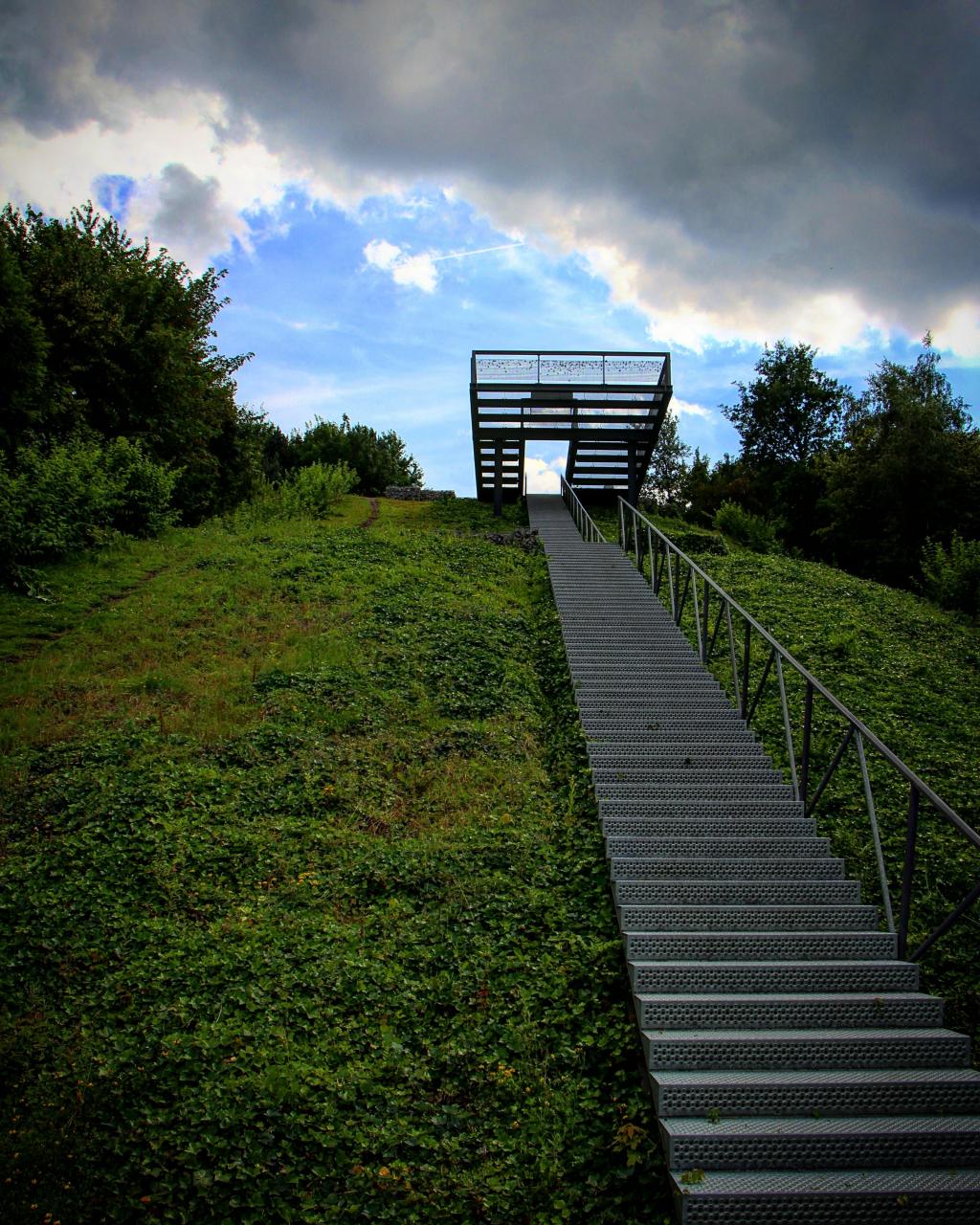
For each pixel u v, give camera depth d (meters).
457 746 8.96
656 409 23.20
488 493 27.61
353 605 12.91
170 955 5.59
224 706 9.28
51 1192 3.94
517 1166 4.26
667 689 10.09
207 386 23.14
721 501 38.09
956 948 6.08
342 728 9.07
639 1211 3.98
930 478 26.14
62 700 9.29
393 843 7.17
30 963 5.48
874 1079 4.45
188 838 6.93
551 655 11.80
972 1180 3.96
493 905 6.29
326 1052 4.90
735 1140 4.06
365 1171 4.16
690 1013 4.94
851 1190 3.84
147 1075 4.62
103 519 15.91
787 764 8.81
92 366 19.16
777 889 6.20
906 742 9.41
